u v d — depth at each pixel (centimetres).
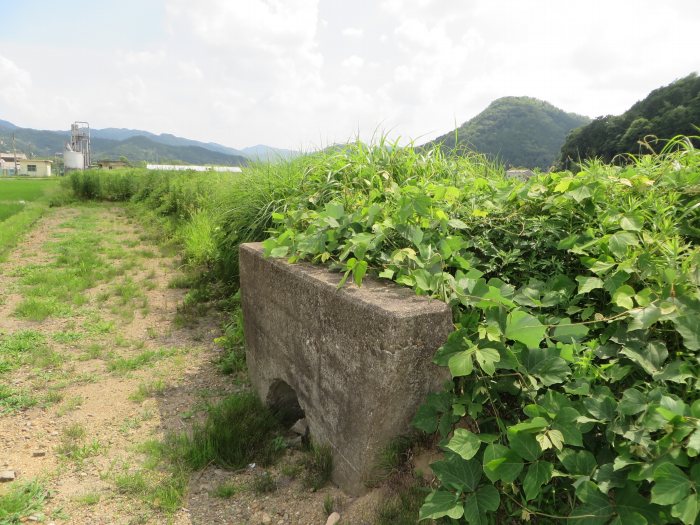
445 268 235
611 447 147
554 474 139
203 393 356
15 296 614
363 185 343
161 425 312
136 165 2514
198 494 237
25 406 336
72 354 439
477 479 155
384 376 186
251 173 561
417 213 234
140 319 541
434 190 264
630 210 207
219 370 399
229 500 231
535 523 150
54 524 215
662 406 131
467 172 354
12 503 224
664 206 214
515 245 236
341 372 217
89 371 403
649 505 125
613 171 254
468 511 146
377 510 190
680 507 113
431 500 154
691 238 205
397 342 182
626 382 164
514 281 228
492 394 175
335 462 229
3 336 471
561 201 230
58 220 1402
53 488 243
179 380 384
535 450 145
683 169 227
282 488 236
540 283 210
